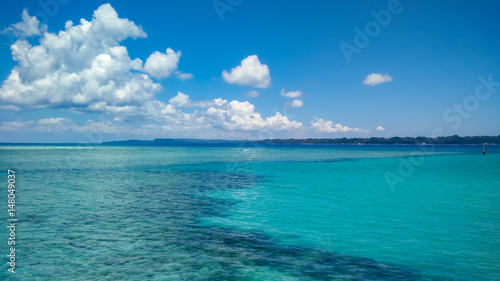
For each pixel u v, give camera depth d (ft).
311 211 53.98
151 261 31.01
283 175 114.73
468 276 27.63
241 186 85.35
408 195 70.23
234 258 32.04
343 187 83.30
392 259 31.71
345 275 27.94
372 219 48.24
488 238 38.37
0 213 51.44
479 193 72.38
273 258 32.01
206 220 47.52
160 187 82.99
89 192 74.02
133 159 217.15
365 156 272.51
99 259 31.40
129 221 46.68
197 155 292.40
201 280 26.86
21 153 289.12
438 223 45.65
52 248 34.53
